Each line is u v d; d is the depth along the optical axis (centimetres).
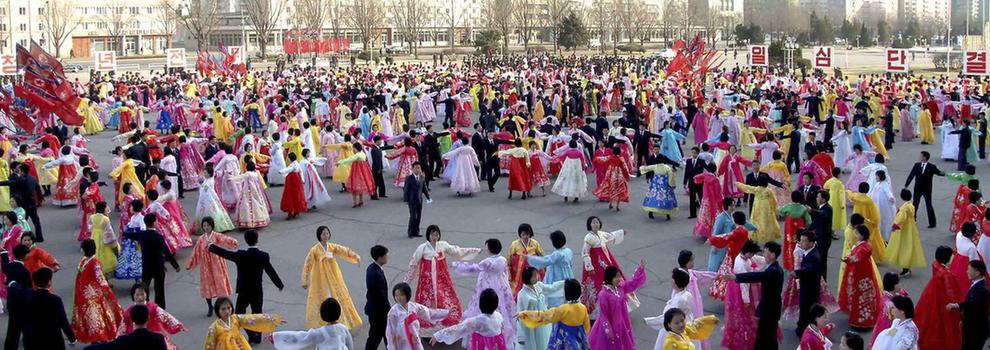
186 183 2161
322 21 9731
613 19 10819
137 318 838
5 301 1266
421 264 1130
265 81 4697
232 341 877
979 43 7694
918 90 3681
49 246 1620
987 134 2720
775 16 14662
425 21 11238
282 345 866
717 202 1598
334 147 2091
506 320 1060
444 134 2442
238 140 2394
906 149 2811
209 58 5222
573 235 1656
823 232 1288
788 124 2381
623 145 2242
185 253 1550
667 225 1730
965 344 980
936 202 1933
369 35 9381
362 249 1573
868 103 3291
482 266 1059
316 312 1116
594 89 4047
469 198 2031
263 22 8888
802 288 1091
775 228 1459
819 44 12606
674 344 812
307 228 1741
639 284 963
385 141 2327
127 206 1471
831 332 1117
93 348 819
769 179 1477
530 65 6581
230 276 1405
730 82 4791
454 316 1114
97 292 1090
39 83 2314
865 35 12775
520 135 2570
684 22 11950
